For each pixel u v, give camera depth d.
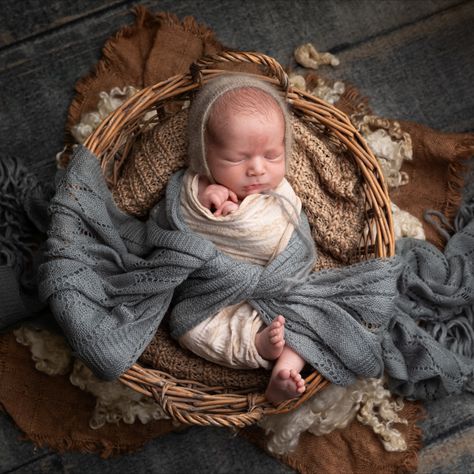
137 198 1.75
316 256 1.74
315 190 1.76
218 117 1.60
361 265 1.64
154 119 1.85
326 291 1.65
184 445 1.94
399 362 1.80
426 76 2.08
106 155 1.70
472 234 1.94
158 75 2.02
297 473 1.94
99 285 1.59
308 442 1.92
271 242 1.66
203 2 2.07
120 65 2.03
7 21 2.03
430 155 2.02
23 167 1.91
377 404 1.89
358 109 2.05
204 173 1.69
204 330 1.64
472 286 1.87
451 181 2.02
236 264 1.63
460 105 2.07
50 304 1.55
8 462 1.90
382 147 2.00
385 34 2.09
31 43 2.03
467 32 2.08
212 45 2.05
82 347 1.52
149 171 1.75
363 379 1.85
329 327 1.61
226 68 2.03
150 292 1.61
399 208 2.02
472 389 1.92
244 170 1.63
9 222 1.87
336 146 1.81
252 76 1.71
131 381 1.56
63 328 1.54
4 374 1.89
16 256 1.86
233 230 1.65
